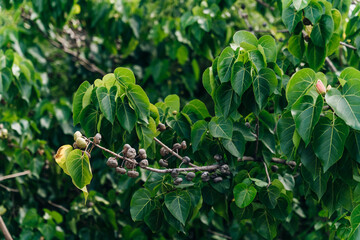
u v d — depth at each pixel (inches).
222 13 182.5
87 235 173.8
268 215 99.3
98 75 214.2
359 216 81.0
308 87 81.8
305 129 78.7
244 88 83.1
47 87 195.5
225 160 96.1
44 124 180.2
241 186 90.9
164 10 201.8
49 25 198.4
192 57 212.5
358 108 76.5
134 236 164.1
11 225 172.1
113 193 170.7
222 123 91.4
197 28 159.6
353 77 80.2
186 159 91.3
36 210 178.2
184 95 221.3
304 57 115.0
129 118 86.0
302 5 92.0
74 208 170.6
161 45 202.8
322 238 162.7
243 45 86.4
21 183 175.3
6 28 169.3
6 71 143.9
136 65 216.1
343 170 85.7
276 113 98.7
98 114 86.4
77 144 77.7
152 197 93.4
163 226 97.6
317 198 95.7
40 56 191.3
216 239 185.9
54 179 185.5
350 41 126.6
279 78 87.4
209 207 103.2
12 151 164.7
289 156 85.1
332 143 78.9
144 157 81.7
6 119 163.2
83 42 213.8
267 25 192.5
